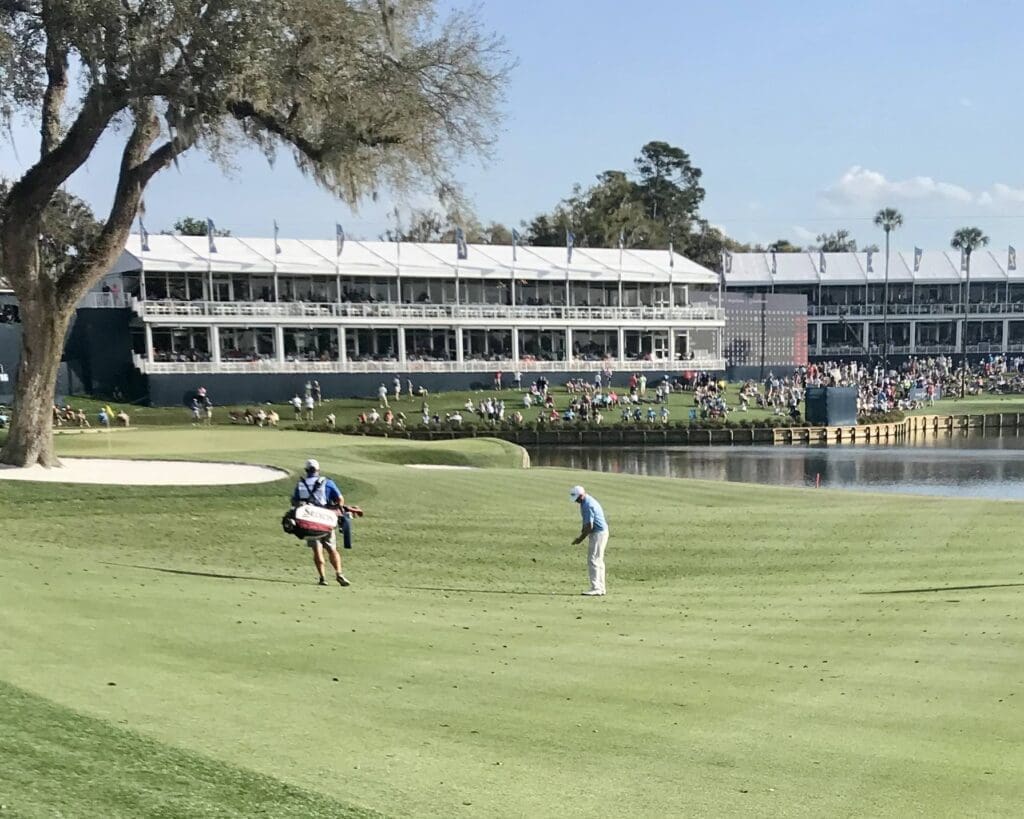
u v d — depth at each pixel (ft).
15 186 79.10
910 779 21.62
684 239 495.82
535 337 287.48
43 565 49.70
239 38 72.69
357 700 26.45
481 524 71.56
